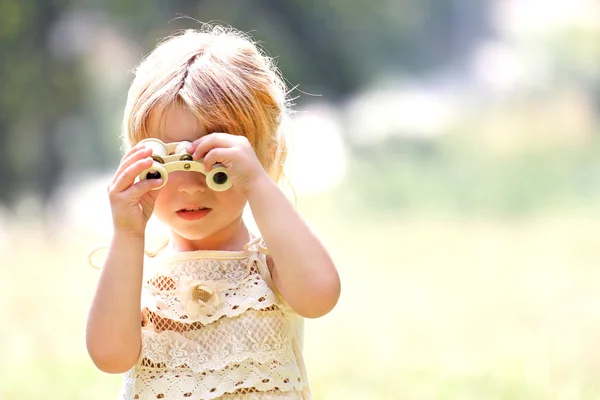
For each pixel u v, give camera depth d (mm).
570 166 19609
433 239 13469
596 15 28891
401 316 8102
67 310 8023
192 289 2811
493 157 21297
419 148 22859
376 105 25375
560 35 28609
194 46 2879
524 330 7477
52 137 18781
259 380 2777
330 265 2729
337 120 24047
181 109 2752
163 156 2662
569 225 14555
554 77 28109
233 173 2662
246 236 3002
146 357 2771
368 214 16953
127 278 2672
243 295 2826
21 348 6391
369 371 5883
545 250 12180
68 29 18953
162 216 2785
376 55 26531
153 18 20078
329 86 24594
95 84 19906
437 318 8016
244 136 2822
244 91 2824
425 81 31938
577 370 5887
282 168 3057
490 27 36188
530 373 5777
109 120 21703
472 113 26516
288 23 23047
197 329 2807
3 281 9500
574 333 7324
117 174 2654
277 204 2695
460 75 32688
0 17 17938
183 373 2768
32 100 18312
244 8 21172
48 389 5188
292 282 2703
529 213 16500
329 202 17641
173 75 2783
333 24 23703
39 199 18828
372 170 20094
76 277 9805
